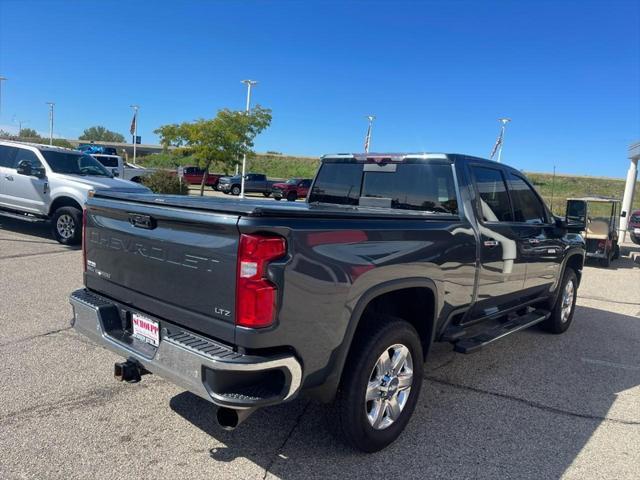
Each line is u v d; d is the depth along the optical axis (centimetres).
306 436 335
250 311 247
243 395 249
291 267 254
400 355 328
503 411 393
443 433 353
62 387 389
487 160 446
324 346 276
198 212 267
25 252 913
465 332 425
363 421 304
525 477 305
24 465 288
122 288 324
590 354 546
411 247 331
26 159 1062
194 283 271
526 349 553
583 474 312
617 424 381
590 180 6203
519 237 467
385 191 455
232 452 312
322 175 507
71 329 518
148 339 305
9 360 434
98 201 342
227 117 2908
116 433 328
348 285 284
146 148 8606
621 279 1118
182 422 345
